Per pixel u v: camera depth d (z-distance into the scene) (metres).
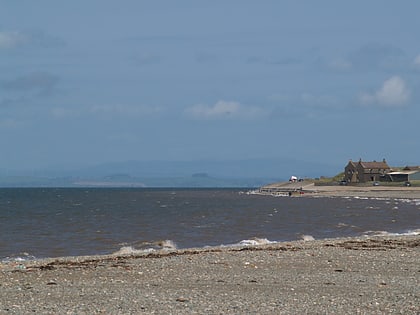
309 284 55.97
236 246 103.50
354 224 172.25
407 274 62.84
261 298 48.62
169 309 44.12
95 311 43.44
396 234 132.25
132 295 49.84
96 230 152.38
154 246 112.81
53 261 78.19
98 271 65.00
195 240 124.94
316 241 106.81
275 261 73.06
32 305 45.69
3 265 73.75
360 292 51.53
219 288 53.81
